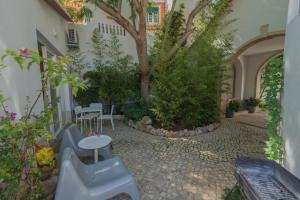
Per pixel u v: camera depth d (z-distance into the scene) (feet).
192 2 26.21
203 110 20.17
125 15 27.91
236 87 32.89
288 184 4.89
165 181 10.23
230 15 21.03
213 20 19.72
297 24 8.13
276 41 22.75
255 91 32.42
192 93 18.65
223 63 19.88
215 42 19.94
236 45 20.63
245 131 19.63
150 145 15.60
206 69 18.20
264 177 5.25
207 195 9.09
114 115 25.71
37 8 12.50
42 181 9.12
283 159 9.48
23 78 9.31
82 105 25.03
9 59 8.05
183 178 10.53
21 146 6.50
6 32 8.05
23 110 9.16
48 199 8.14
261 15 18.21
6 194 5.62
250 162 6.00
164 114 18.69
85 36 25.70
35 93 10.80
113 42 26.58
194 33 22.18
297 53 8.07
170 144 15.80
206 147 15.16
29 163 6.42
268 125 10.85
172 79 17.92
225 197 6.86
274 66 10.34
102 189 7.44
